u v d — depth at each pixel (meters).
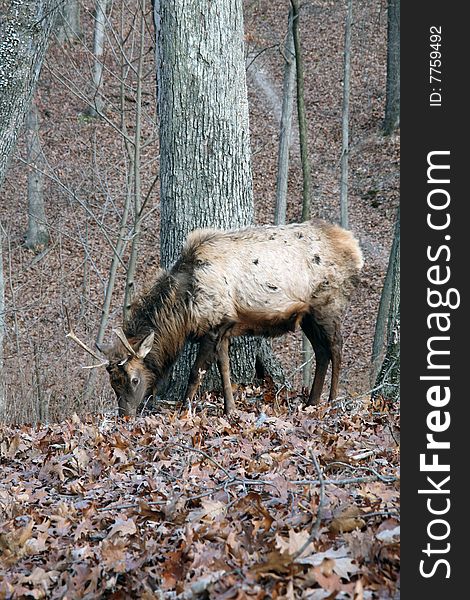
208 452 6.93
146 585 4.32
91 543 5.18
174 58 10.06
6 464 7.50
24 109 9.19
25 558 5.12
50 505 6.00
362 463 6.25
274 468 6.14
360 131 31.53
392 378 10.06
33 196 23.06
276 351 19.53
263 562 4.20
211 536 4.73
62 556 4.97
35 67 9.12
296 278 9.57
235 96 10.23
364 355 19.83
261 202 27.53
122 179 25.52
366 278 23.27
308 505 5.09
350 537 4.32
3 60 8.82
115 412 10.59
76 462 6.93
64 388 12.20
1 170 9.17
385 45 36.16
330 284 9.84
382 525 4.53
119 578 4.60
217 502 5.20
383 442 7.00
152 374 9.71
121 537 5.04
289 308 9.61
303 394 10.88
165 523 5.17
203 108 10.10
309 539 4.17
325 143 31.02
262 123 31.86
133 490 6.12
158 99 10.47
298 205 27.39
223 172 10.22
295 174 28.92
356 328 21.03
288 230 9.77
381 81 34.28
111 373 9.62
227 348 9.66
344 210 21.94
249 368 10.57
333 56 35.84
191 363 10.49
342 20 37.22
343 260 9.91
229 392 9.52
